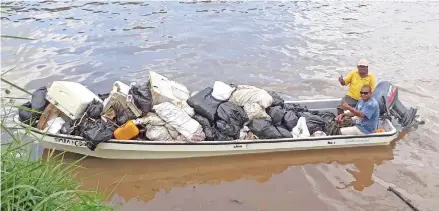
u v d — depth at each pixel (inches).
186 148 292.8
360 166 301.1
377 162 305.4
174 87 318.7
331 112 346.0
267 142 299.1
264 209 256.4
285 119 314.2
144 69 462.0
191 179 288.0
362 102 309.9
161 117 294.4
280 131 307.6
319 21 658.2
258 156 308.5
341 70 474.9
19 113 289.9
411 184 280.4
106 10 681.0
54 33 562.9
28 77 428.5
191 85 427.8
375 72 470.6
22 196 117.2
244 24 629.6
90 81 429.4
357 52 532.1
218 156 304.0
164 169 296.0
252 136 305.6
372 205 259.9
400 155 312.8
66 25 598.2
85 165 295.3
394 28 632.4
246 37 573.9
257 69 472.7
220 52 518.0
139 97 299.1
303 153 312.5
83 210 135.9
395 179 286.5
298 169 299.1
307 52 527.5
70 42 533.0
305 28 620.7
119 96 294.4
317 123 320.8
